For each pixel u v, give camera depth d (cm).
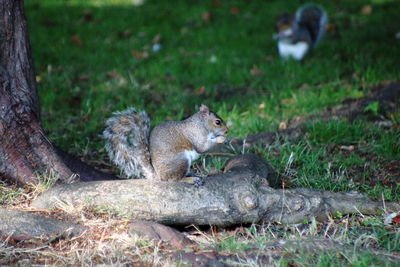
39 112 834
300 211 724
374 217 738
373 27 1734
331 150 985
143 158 734
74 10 1873
